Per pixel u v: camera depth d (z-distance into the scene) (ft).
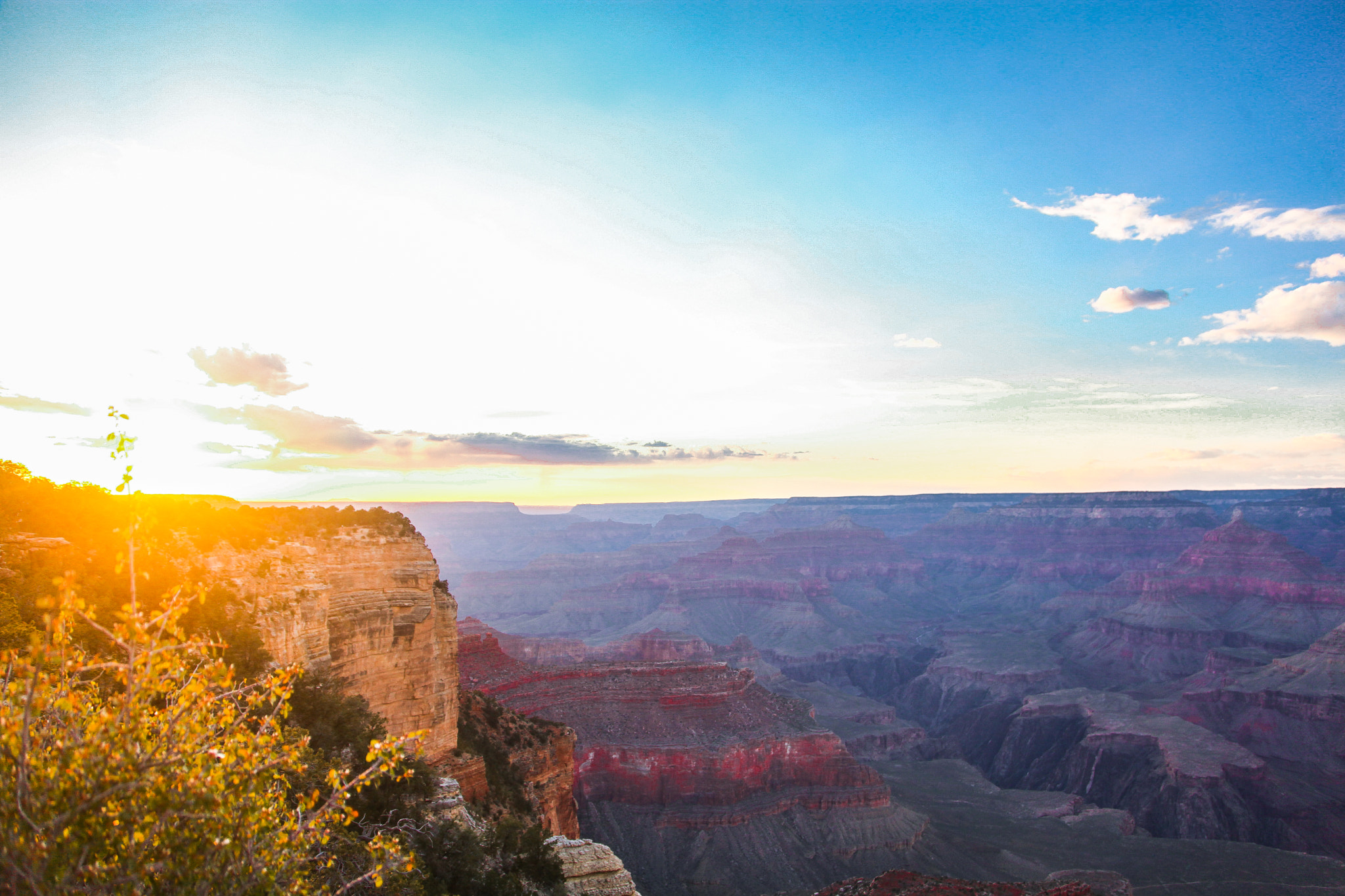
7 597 82.74
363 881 59.06
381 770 49.24
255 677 97.14
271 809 45.29
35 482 106.22
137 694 43.50
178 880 40.52
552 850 112.78
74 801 38.37
